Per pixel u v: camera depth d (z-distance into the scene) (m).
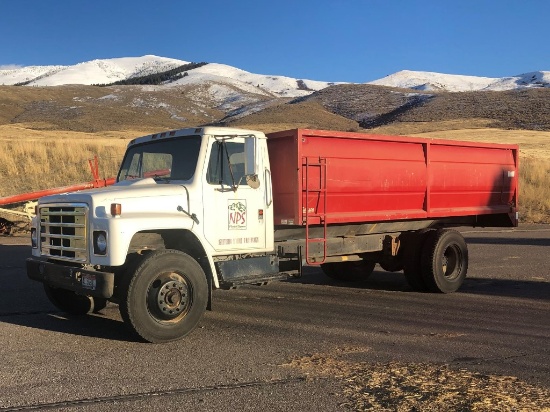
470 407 4.68
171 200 7.03
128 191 6.89
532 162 34.41
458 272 10.38
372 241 9.98
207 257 7.26
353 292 10.28
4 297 9.45
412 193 9.83
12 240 17.19
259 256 7.85
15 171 25.44
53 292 8.08
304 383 5.29
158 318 6.72
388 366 5.80
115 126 138.75
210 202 7.32
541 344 6.71
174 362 5.94
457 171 10.55
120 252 6.49
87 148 30.08
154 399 4.89
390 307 8.90
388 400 4.85
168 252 6.76
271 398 4.91
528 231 21.05
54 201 7.33
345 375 5.51
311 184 8.27
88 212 6.76
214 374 5.55
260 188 7.84
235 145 7.64
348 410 4.65
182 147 7.57
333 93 197.88
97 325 7.62
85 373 5.57
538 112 107.75
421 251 10.10
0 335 7.03
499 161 11.40
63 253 7.21
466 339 6.92
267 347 6.53
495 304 9.13
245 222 7.66
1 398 4.90
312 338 6.95
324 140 8.43
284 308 8.79
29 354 6.21
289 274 8.19
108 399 4.89
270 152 8.39
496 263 13.52
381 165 9.26
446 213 10.47
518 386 5.20
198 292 6.93
